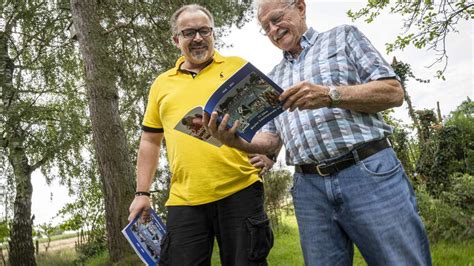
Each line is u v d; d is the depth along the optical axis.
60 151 9.54
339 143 1.85
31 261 9.86
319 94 1.67
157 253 2.60
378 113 1.95
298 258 6.23
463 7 7.11
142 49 7.91
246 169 2.38
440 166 8.12
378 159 1.84
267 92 1.71
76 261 10.84
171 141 2.46
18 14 9.77
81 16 7.77
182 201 2.41
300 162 2.01
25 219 9.88
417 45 7.53
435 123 8.82
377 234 1.80
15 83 10.13
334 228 1.96
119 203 7.37
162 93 2.55
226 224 2.34
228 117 1.72
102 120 7.57
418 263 1.80
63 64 9.98
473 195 6.98
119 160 7.53
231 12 8.94
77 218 12.48
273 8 2.02
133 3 7.83
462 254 5.22
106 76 7.49
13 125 8.71
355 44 1.89
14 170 9.22
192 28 2.39
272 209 9.73
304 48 2.03
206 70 2.46
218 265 5.48
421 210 6.89
